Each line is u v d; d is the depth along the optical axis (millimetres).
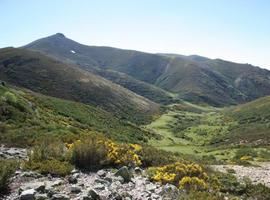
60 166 13430
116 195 10438
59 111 51969
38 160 14312
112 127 59531
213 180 15477
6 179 10484
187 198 11062
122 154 16922
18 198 9531
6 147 19516
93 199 9938
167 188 12312
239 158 37812
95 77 148250
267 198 13938
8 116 29484
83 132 30484
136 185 12688
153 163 18344
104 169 14844
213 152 48688
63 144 18078
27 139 21734
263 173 22750
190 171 15258
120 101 126000
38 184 10727
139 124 102750
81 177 12898
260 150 42375
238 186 15367
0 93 36125
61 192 10383
